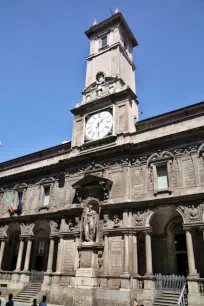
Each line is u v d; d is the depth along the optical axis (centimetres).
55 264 3231
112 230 2686
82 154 3253
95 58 4009
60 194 3394
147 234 2530
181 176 2556
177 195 2470
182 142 2672
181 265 2644
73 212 3048
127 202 2666
